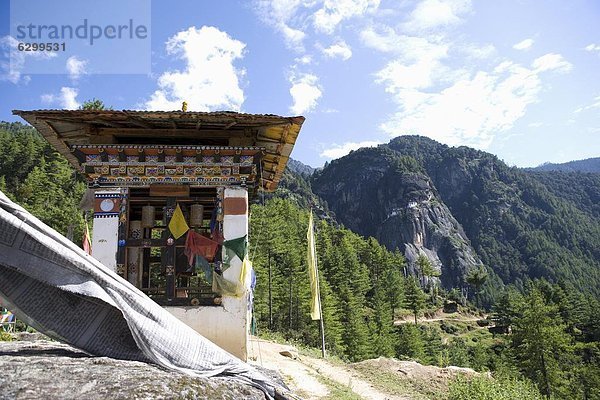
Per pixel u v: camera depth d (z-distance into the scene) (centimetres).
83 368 436
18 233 482
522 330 5556
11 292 488
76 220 4781
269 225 6200
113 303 498
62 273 490
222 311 1004
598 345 8100
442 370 2286
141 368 460
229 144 1103
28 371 414
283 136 1133
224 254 1029
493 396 1738
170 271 1029
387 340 7025
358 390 1761
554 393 5097
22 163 8225
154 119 1015
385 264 12450
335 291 8331
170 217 1052
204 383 456
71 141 1146
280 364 1811
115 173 1060
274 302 5988
